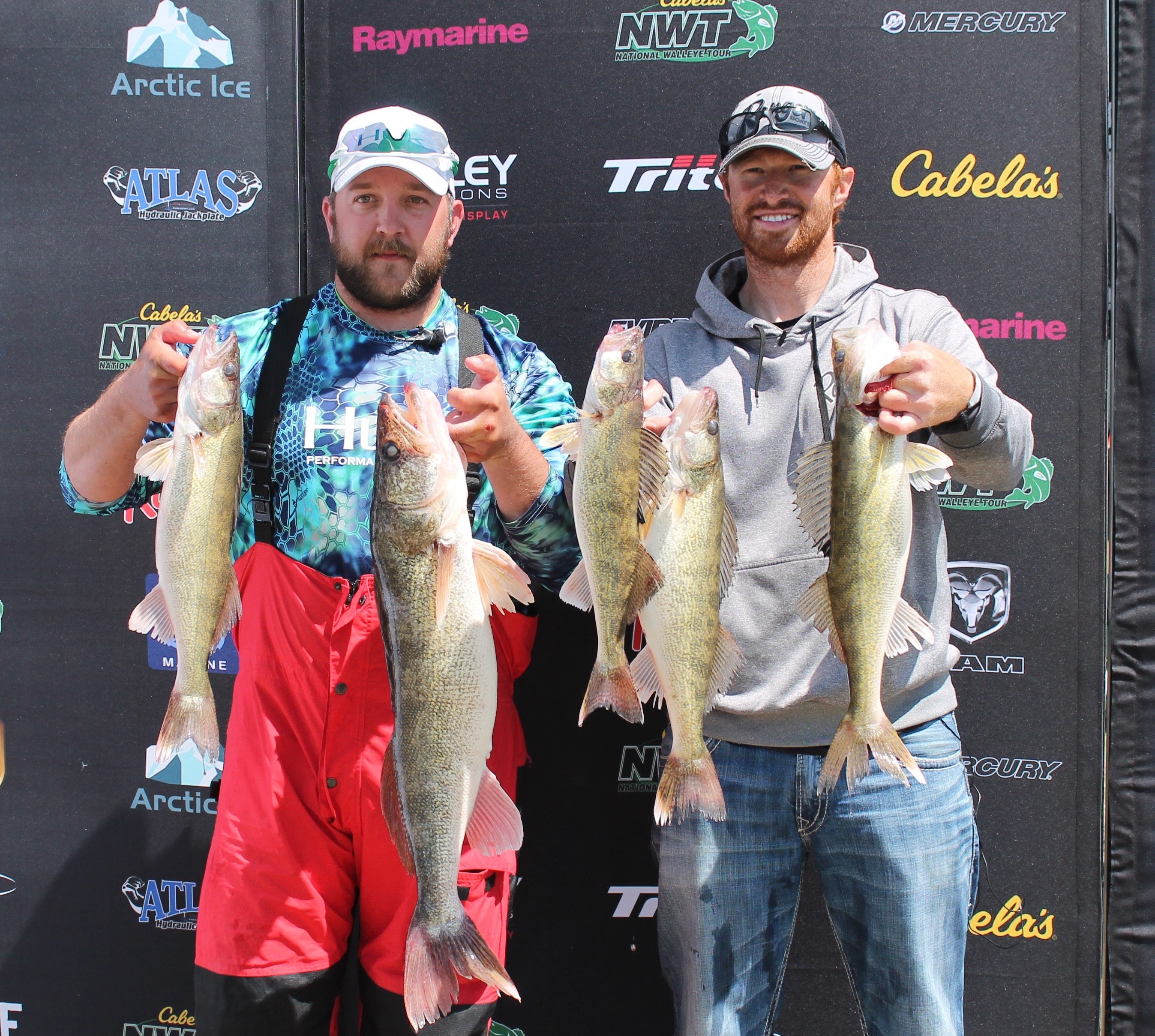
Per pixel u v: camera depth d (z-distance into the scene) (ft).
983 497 8.56
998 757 8.56
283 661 6.45
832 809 6.91
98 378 8.97
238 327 7.09
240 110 8.84
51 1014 8.95
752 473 7.06
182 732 5.94
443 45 8.67
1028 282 8.45
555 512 6.41
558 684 8.69
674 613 5.82
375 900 6.44
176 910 8.91
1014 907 8.52
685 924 7.01
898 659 6.79
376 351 6.82
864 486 5.77
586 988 8.70
